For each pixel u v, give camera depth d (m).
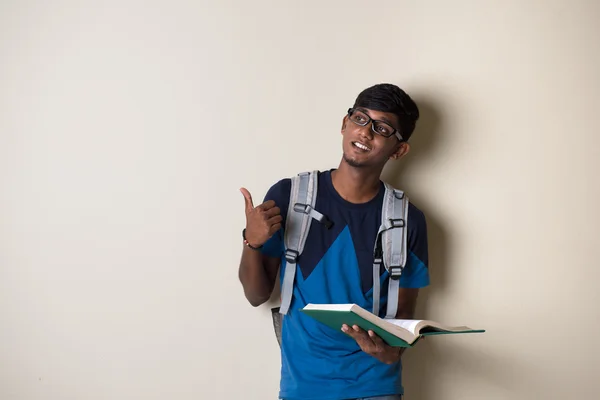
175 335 1.88
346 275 1.65
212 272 1.88
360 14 1.90
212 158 1.88
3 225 1.86
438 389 1.96
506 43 1.94
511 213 1.95
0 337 1.86
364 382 1.57
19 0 1.85
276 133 1.88
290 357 1.63
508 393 1.97
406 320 1.48
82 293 1.87
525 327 1.97
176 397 1.88
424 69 1.92
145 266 1.87
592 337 1.98
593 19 1.97
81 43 1.86
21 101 1.85
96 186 1.86
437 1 1.92
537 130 1.96
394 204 1.70
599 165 1.97
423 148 1.93
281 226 1.67
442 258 1.94
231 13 1.87
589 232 1.97
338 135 1.89
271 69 1.88
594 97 1.97
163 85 1.86
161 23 1.86
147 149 1.86
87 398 1.87
